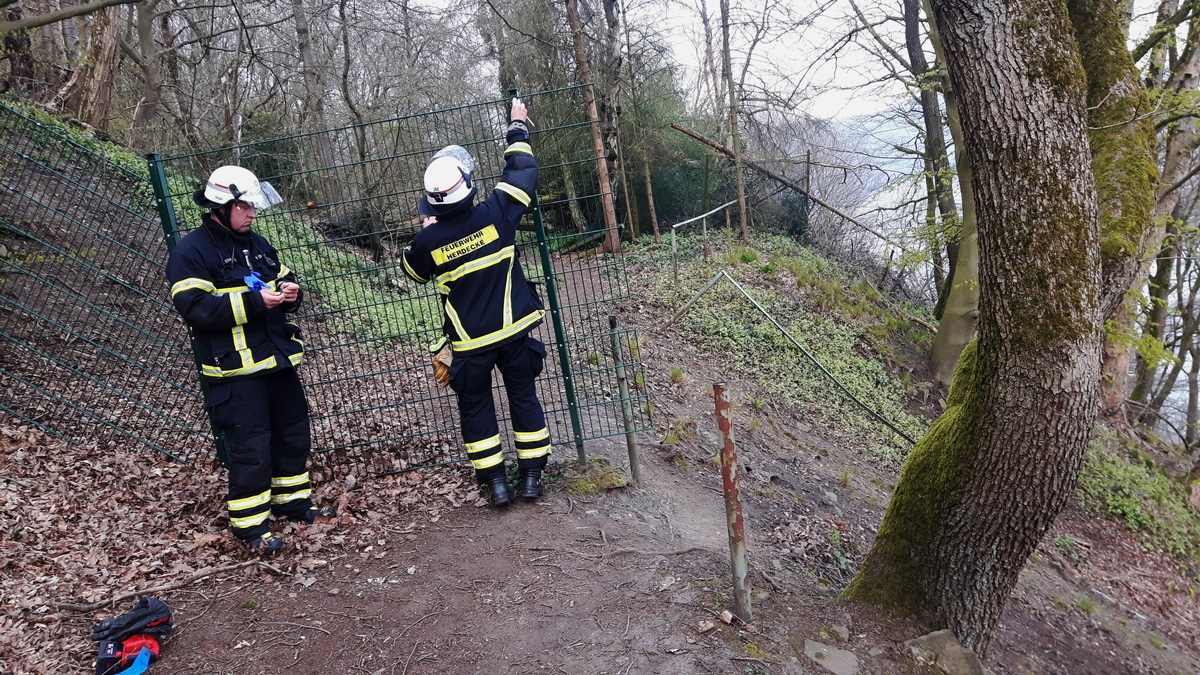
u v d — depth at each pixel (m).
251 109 15.03
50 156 4.94
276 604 3.36
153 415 4.94
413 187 4.51
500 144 4.41
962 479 3.68
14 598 3.13
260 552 3.70
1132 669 6.16
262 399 3.71
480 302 3.88
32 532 3.61
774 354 10.13
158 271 5.80
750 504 5.47
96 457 4.43
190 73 16.00
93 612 3.16
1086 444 3.46
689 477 5.50
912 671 3.34
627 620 3.29
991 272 3.40
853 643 3.43
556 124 11.02
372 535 3.93
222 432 4.36
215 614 3.26
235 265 3.58
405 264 3.90
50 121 7.57
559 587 3.52
